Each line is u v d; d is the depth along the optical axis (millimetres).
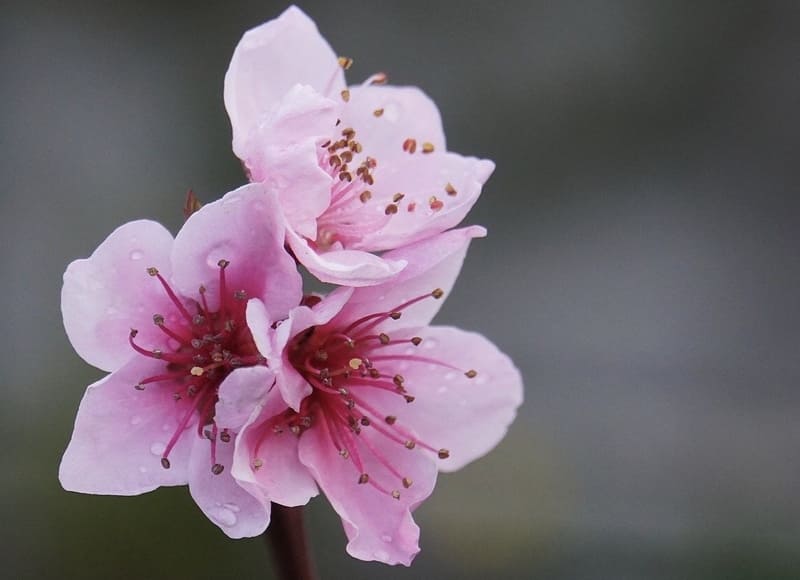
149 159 729
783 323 729
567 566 611
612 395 710
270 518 443
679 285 739
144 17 758
